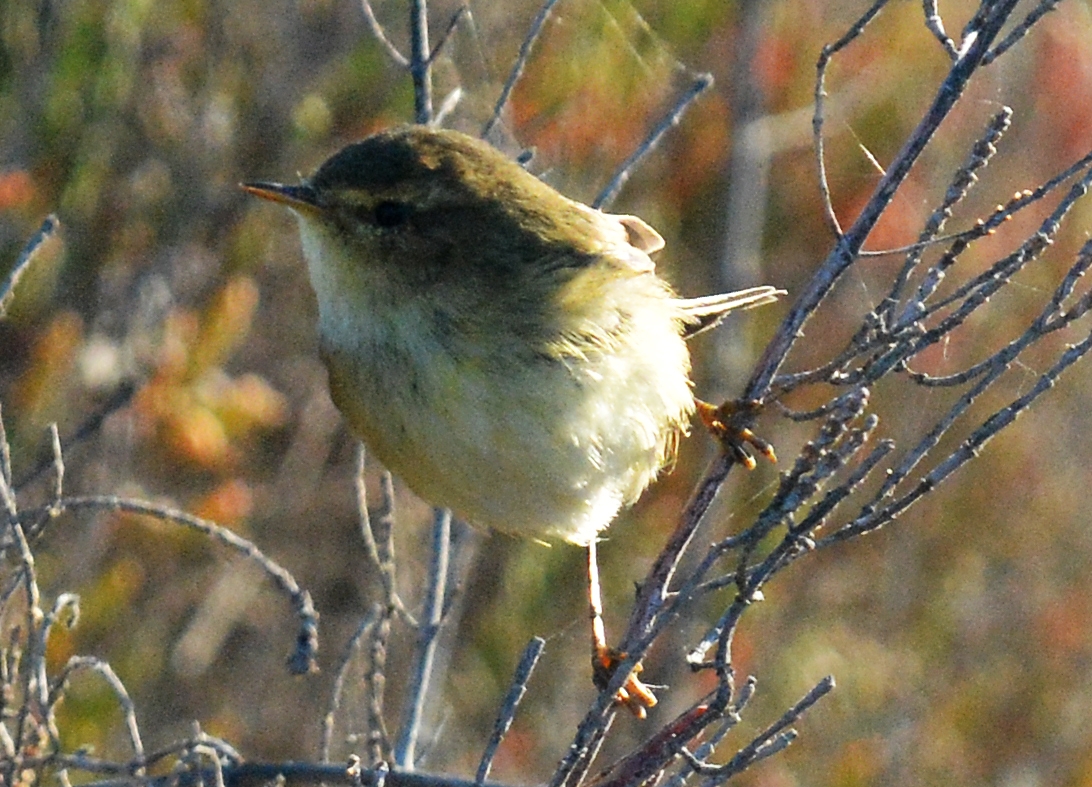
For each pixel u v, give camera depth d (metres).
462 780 7.74
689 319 8.41
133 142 13.30
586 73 12.79
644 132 13.40
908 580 14.73
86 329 12.90
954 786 14.21
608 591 13.88
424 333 7.44
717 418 7.63
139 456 12.74
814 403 14.21
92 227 13.17
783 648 14.19
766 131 14.03
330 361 7.80
